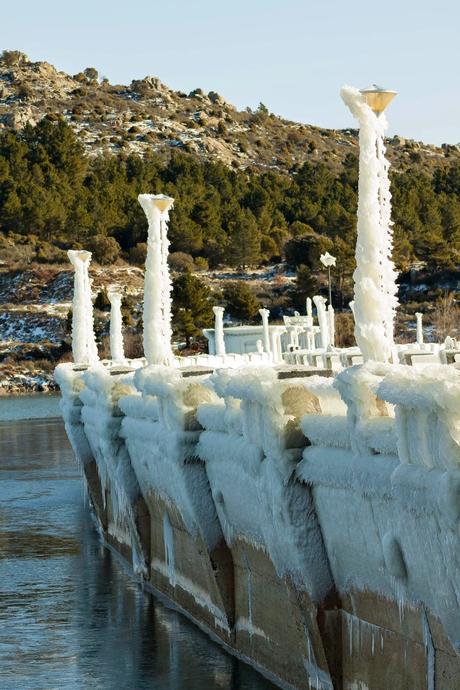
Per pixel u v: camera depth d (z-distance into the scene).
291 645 16.19
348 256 149.62
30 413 94.81
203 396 18.89
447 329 117.81
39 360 156.25
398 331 123.75
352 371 12.65
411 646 12.58
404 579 12.23
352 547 13.66
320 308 56.94
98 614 21.98
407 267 148.00
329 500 13.96
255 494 16.16
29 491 40.22
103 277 175.88
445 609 11.30
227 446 16.78
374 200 15.00
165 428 19.55
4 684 17.73
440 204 185.38
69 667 18.50
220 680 17.22
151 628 20.72
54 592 24.12
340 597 14.60
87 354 35.28
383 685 13.39
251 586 17.88
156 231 25.20
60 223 191.38
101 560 27.44
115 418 24.70
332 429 13.43
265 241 182.00
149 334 25.16
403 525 11.80
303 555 14.60
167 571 22.91
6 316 170.25
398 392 10.95
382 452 12.30
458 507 10.47
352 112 15.08
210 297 155.50
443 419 10.52
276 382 14.42
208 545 18.84
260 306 154.75
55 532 31.69
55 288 178.50
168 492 21.00
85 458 31.36
